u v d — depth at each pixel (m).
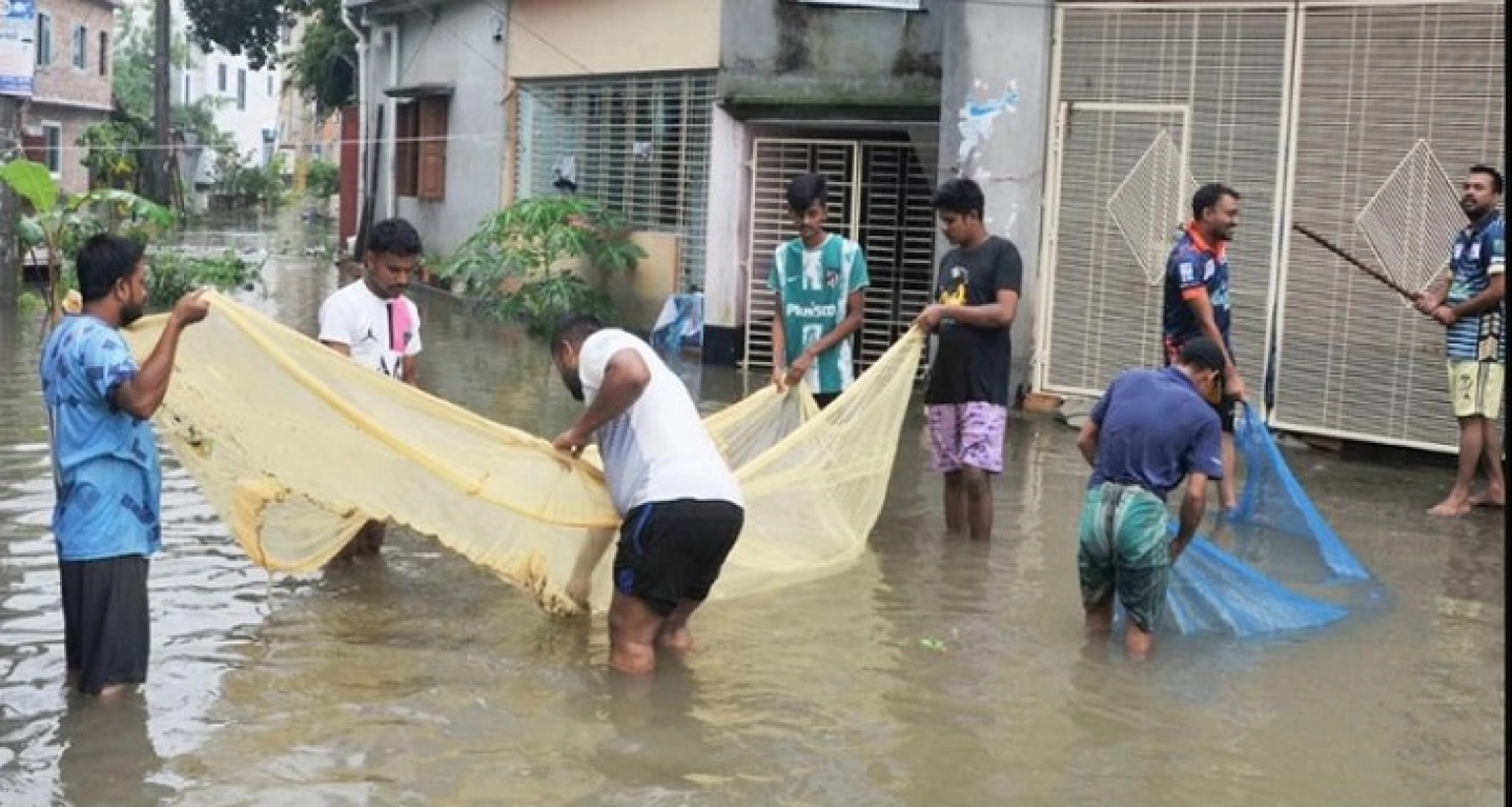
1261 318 11.27
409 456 6.46
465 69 21.06
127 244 5.66
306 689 5.83
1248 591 6.93
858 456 7.93
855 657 6.38
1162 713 5.81
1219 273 8.84
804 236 8.21
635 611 6.04
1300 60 10.95
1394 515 9.16
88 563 5.60
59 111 37.00
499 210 19.50
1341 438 11.02
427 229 22.70
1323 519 9.00
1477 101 10.32
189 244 30.12
